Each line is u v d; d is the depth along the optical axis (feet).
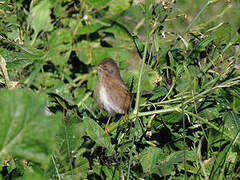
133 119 27.68
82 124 22.82
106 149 25.31
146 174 23.99
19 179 16.76
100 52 32.30
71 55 34.40
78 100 31.55
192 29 33.42
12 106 12.00
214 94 27.94
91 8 27.50
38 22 30.60
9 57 26.14
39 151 11.99
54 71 31.78
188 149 26.63
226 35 28.55
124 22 30.66
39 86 28.43
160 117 27.43
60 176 21.86
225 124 25.22
